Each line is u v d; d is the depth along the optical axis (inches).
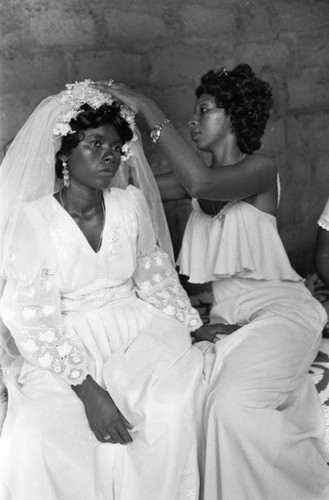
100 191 111.2
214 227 125.4
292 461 101.7
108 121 105.7
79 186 107.8
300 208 194.4
